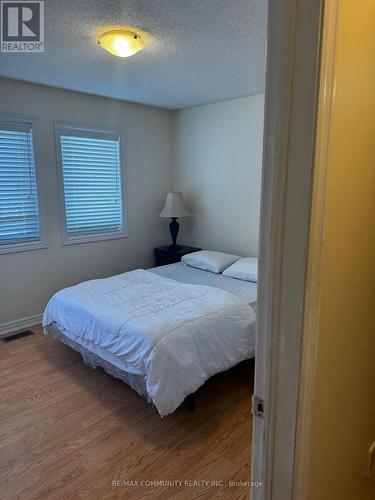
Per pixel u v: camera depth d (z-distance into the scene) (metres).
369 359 1.14
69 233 3.81
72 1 1.83
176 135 4.61
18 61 2.69
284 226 0.73
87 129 3.78
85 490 1.64
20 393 2.40
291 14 0.64
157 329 2.06
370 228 0.97
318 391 0.86
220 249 4.35
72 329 2.54
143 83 3.31
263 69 2.92
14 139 3.27
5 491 1.64
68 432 2.03
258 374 0.84
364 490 1.31
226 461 1.81
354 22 0.73
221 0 1.83
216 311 2.33
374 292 1.08
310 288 0.73
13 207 3.35
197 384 2.06
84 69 2.90
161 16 2.00
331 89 0.67
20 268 3.45
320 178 0.69
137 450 1.89
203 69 2.91
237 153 3.98
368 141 0.88
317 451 0.92
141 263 4.55
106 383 2.53
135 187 4.34
